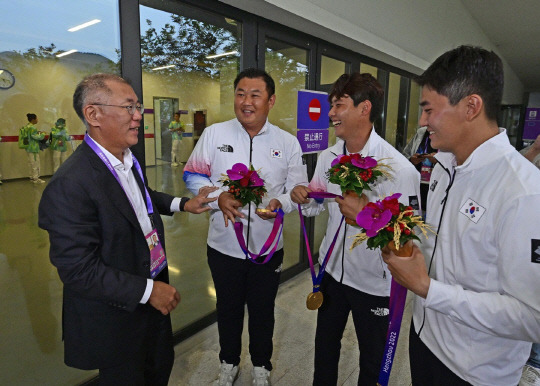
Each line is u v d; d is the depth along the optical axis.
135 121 1.05
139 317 1.12
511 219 0.67
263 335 1.73
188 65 2.14
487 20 6.34
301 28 2.60
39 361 1.68
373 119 1.30
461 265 0.79
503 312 0.66
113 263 1.03
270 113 2.71
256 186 1.32
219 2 2.06
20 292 2.02
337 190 1.38
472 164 0.77
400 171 1.21
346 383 1.81
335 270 1.41
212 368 1.92
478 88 0.72
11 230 1.95
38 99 1.63
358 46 3.16
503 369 0.78
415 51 4.15
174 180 2.27
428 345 0.92
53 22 1.51
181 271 2.57
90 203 0.96
